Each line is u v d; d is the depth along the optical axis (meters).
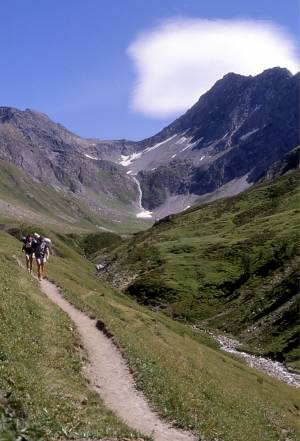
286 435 41.34
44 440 17.33
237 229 189.38
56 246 167.50
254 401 46.84
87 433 20.08
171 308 132.50
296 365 85.69
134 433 22.09
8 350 26.33
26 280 46.03
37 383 23.80
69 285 61.91
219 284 139.88
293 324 98.88
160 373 34.62
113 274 170.75
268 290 123.06
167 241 197.38
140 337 45.81
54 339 32.47
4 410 17.80
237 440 29.48
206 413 31.23
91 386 28.67
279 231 164.50
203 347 65.69
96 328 41.34
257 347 97.94
